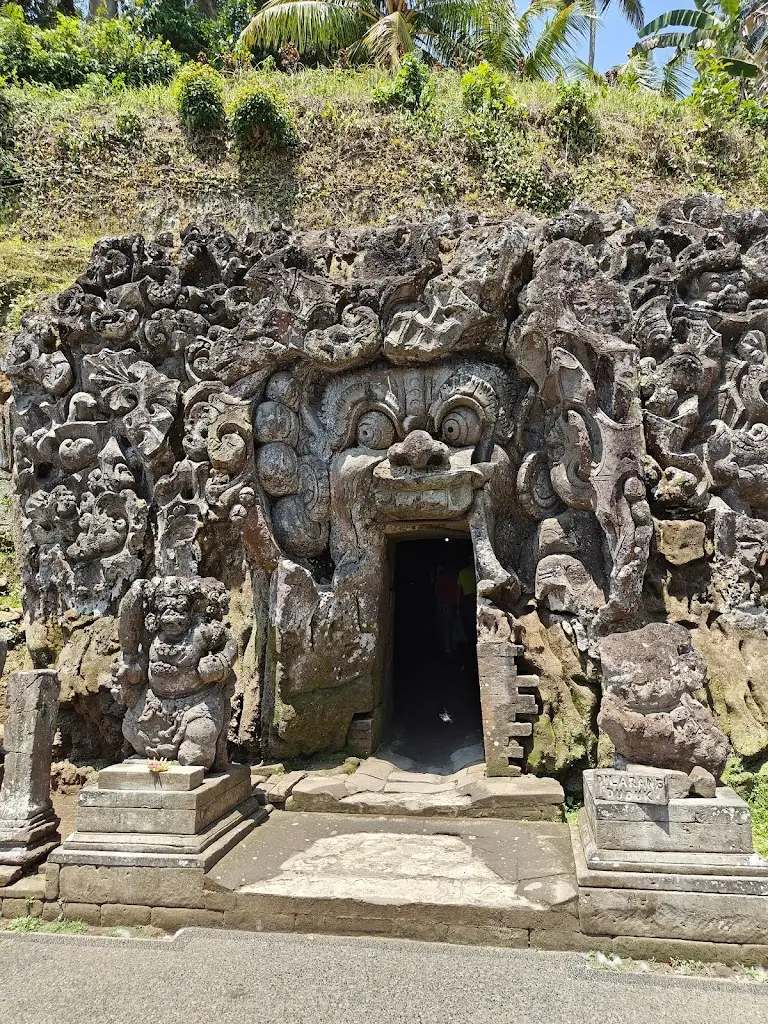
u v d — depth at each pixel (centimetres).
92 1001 364
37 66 1525
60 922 456
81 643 675
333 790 570
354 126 1312
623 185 1260
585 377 573
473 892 427
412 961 395
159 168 1280
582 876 412
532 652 603
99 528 689
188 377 727
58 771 655
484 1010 352
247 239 743
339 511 632
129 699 529
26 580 730
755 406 633
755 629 585
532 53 1703
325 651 618
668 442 608
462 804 547
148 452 692
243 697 641
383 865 464
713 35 1756
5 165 1234
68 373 736
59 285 1036
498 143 1276
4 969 398
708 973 390
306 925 429
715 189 1284
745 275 655
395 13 1584
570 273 590
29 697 523
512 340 620
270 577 632
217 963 397
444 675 917
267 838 506
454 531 666
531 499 631
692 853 415
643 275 666
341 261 702
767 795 541
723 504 614
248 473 618
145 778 483
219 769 534
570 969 388
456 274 627
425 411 629
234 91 1406
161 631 523
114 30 1638
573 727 577
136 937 438
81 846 466
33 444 733
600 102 1387
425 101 1353
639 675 451
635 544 552
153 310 734
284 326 621
